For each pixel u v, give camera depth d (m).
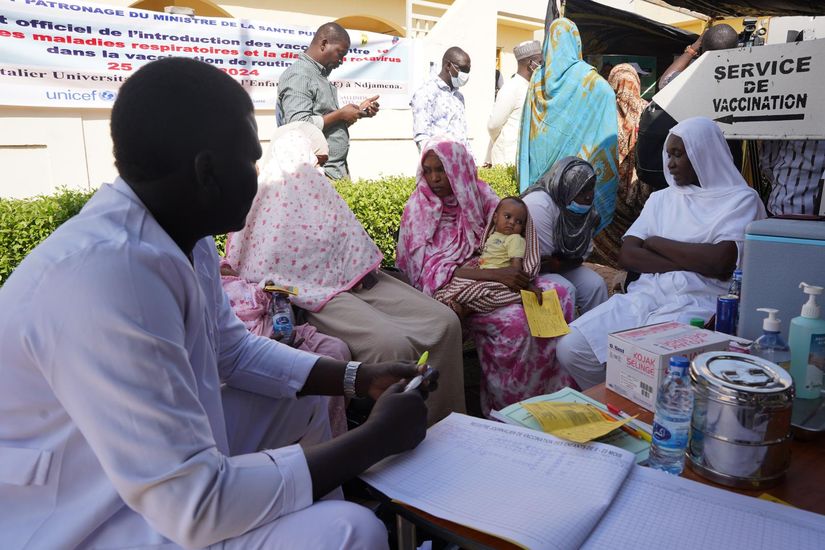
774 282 1.74
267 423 1.85
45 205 3.68
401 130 8.05
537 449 1.37
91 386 1.07
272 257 2.85
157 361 1.10
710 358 1.39
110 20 5.68
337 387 1.73
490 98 9.11
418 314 2.89
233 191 1.25
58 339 1.07
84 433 1.10
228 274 2.98
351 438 1.30
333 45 4.63
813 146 3.79
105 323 1.06
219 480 1.12
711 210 2.91
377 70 7.62
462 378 2.92
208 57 6.27
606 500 1.16
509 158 6.85
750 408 1.25
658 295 2.85
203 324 1.33
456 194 3.31
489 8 8.81
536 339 3.04
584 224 3.69
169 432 1.09
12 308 1.09
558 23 5.25
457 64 5.88
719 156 2.91
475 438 1.44
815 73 3.45
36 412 1.15
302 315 2.92
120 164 1.22
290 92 4.55
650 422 1.61
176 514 1.09
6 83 5.28
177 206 1.25
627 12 6.25
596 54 6.98
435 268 3.26
